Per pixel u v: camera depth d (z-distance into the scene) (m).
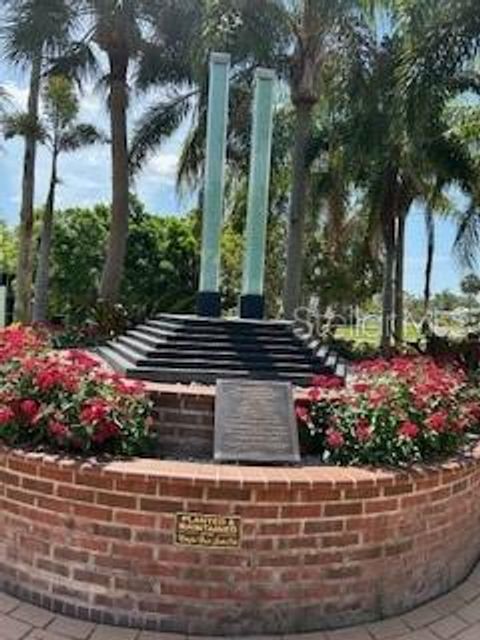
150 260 29.36
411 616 4.49
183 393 5.18
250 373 6.26
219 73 7.44
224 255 23.11
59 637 4.02
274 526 4.19
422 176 16.17
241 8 12.47
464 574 5.14
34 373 4.83
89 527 4.24
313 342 6.95
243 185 16.20
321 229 20.81
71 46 14.44
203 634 4.16
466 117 14.96
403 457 4.73
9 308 19.83
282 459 4.74
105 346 8.54
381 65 13.21
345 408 4.96
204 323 6.68
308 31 12.94
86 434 4.50
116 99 14.63
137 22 14.36
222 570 4.16
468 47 10.96
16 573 4.48
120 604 4.20
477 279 19.91
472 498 5.22
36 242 25.84
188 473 4.19
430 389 5.15
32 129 16.48
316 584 4.26
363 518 4.35
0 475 4.57
